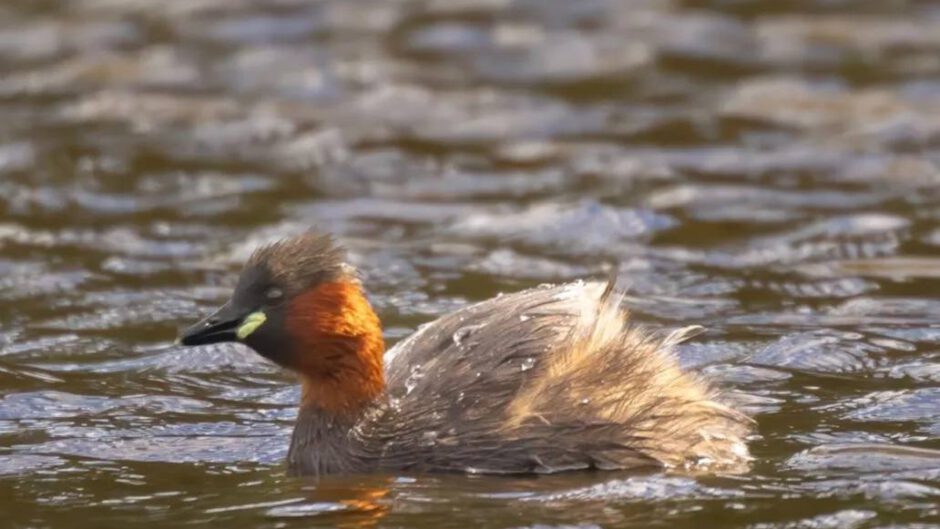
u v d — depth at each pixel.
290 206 20.31
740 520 10.78
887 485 11.34
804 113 24.22
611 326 12.44
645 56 27.31
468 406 11.99
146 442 12.75
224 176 21.72
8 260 18.12
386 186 21.22
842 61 26.72
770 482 11.47
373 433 12.02
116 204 20.44
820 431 12.51
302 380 12.38
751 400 13.23
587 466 11.80
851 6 29.80
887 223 18.91
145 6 30.30
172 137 23.52
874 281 16.78
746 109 24.50
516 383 12.04
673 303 16.12
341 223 19.52
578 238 18.69
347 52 27.64
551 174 21.56
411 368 12.45
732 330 15.14
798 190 20.50
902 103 24.42
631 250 18.14
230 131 23.77
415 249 18.34
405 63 27.16
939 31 28.20
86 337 15.47
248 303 12.23
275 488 11.64
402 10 30.06
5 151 22.70
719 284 16.80
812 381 13.73
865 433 12.45
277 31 28.83
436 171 21.91
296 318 12.11
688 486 11.41
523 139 23.36
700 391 12.50
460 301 16.34
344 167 22.09
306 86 25.88
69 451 12.56
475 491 11.41
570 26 29.09
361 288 12.28
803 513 10.89
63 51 27.80
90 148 22.95
